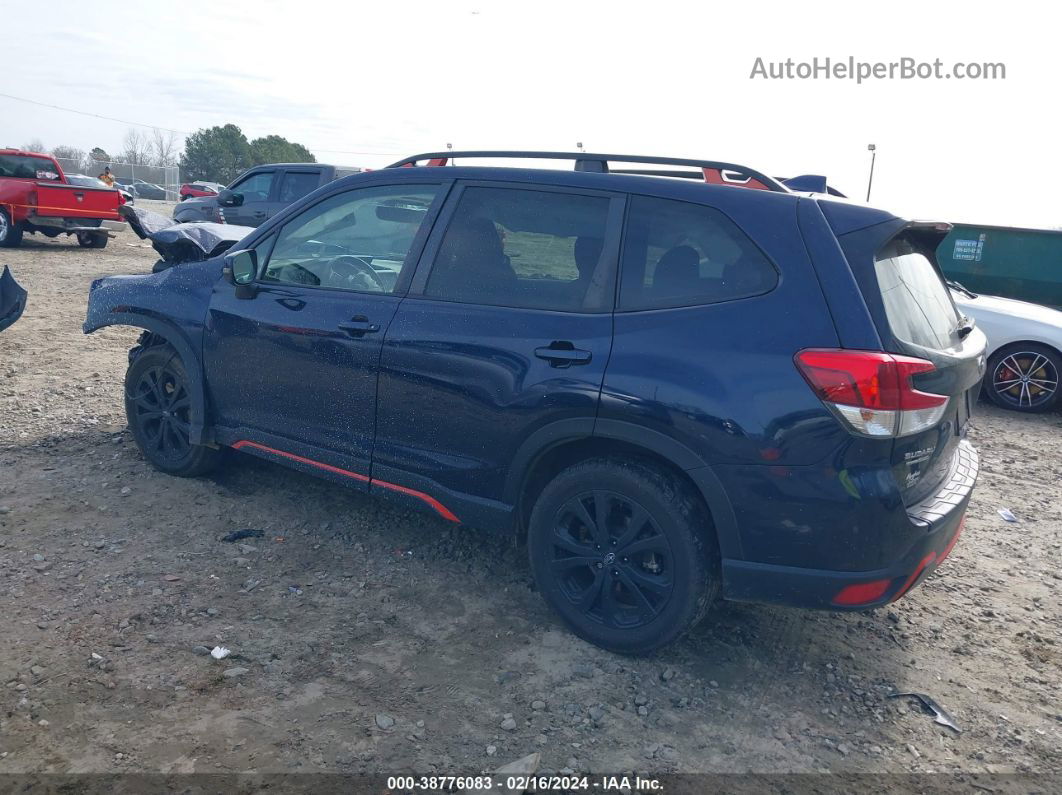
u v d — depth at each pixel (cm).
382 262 412
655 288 342
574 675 346
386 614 385
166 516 466
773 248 324
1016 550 503
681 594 335
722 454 316
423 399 385
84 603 377
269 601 390
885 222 326
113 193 1720
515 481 368
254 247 464
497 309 370
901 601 430
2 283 725
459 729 310
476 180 396
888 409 298
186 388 493
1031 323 848
